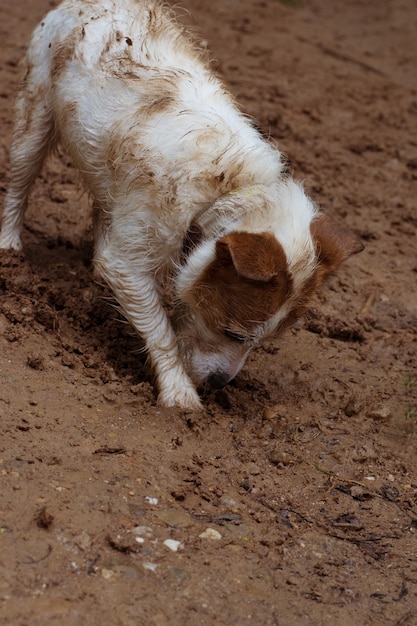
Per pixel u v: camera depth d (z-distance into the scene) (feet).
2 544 5.68
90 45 6.68
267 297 6.25
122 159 6.44
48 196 7.97
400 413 6.80
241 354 6.49
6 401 6.25
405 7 14.40
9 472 5.94
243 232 6.15
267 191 6.32
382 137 9.46
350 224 8.29
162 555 5.81
